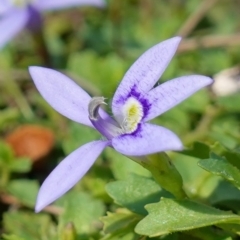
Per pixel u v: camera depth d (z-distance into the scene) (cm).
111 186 6
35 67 5
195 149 6
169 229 5
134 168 7
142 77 5
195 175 7
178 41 5
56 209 7
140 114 5
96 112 5
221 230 6
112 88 8
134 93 5
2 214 7
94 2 8
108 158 7
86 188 7
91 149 5
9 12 8
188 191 6
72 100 5
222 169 5
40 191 5
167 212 5
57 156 8
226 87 8
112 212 6
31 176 8
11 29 8
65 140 8
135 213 6
